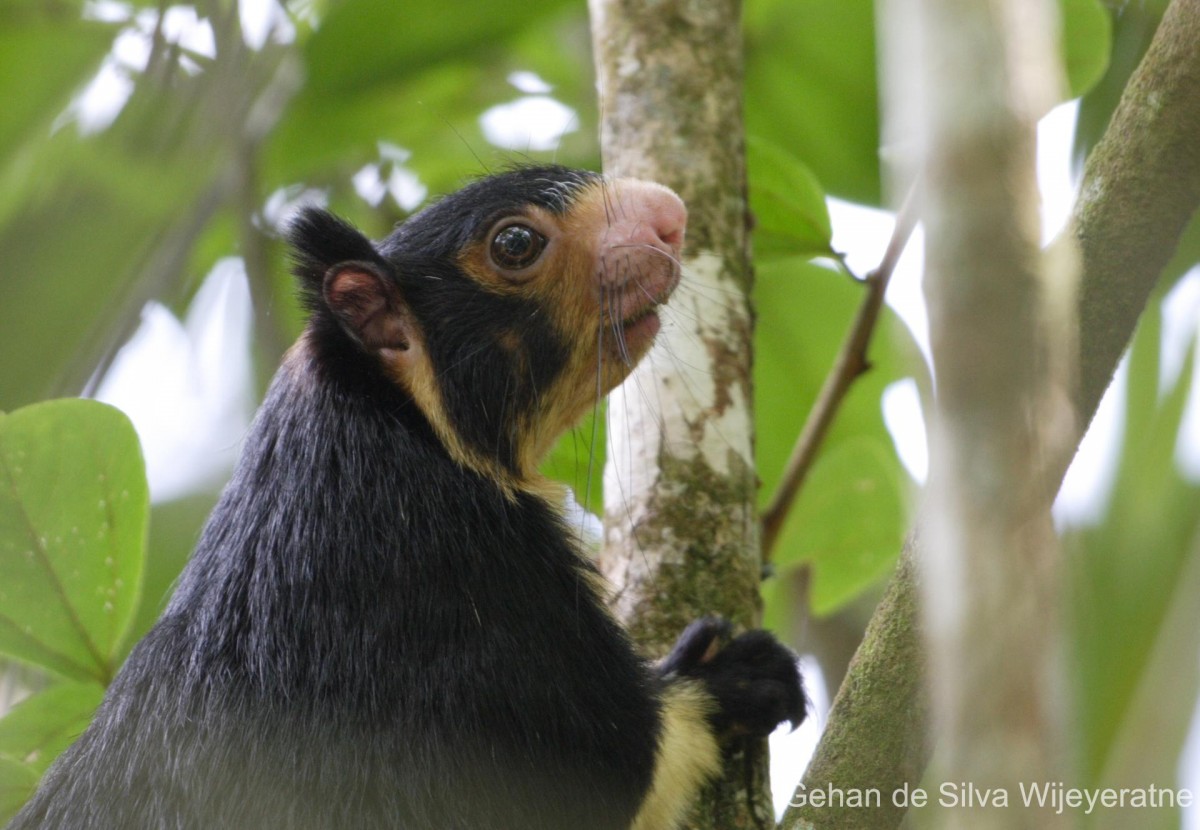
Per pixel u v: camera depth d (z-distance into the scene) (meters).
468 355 7.16
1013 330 2.48
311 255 7.11
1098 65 7.96
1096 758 7.51
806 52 9.41
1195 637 7.14
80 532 6.41
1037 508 2.49
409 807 5.86
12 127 9.70
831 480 8.61
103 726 6.11
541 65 10.80
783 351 9.77
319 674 6.03
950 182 2.49
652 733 6.35
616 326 7.16
